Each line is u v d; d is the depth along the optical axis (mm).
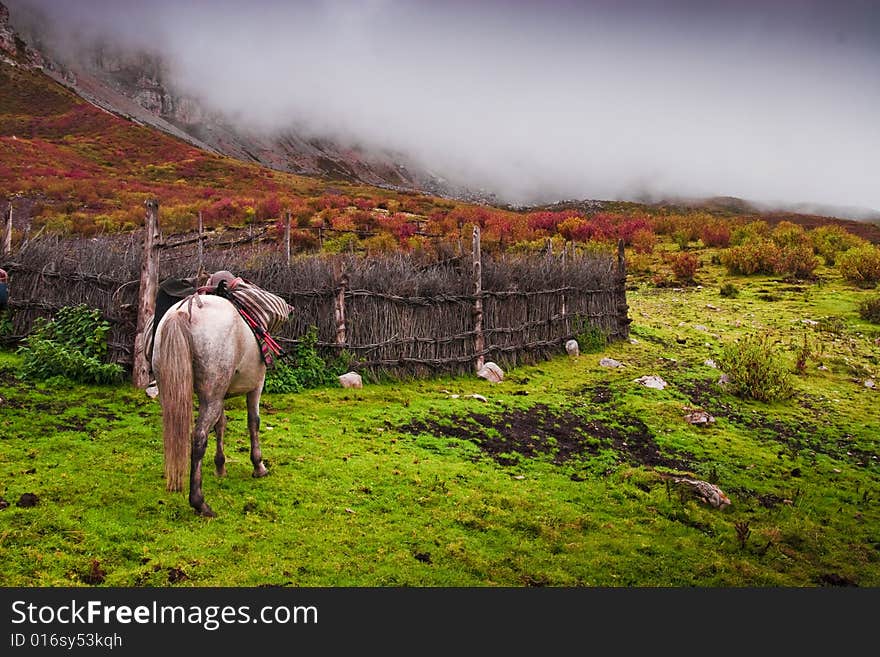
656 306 21500
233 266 10836
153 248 9023
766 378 12031
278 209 39844
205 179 76812
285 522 5492
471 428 8914
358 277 11008
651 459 8445
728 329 18219
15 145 71250
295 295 10438
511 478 7195
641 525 6227
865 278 24359
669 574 5312
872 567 5762
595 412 10398
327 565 4879
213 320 5371
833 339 17266
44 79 122750
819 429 10508
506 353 12930
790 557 5828
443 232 36188
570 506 6520
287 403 9070
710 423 10180
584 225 37844
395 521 5746
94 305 10000
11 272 10938
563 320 14750
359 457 7207
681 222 41906
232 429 7730
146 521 5195
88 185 52781
